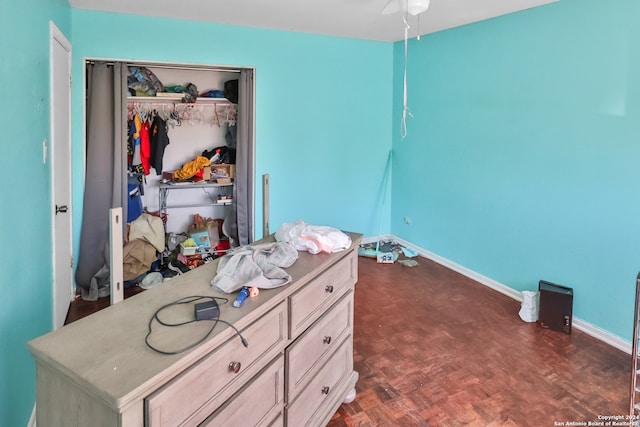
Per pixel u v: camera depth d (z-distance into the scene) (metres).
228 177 4.30
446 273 4.22
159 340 1.20
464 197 4.10
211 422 1.25
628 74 2.69
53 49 2.62
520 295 3.57
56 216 2.77
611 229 2.86
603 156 2.87
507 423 2.13
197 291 1.56
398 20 3.77
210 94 4.19
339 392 2.14
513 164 3.55
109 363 1.08
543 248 3.36
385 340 2.94
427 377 2.52
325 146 4.62
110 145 3.62
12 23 1.73
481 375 2.54
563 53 3.08
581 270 3.07
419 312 3.38
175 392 1.11
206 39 3.87
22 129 1.88
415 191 4.75
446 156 4.27
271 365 1.55
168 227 4.50
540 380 2.49
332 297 2.00
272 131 4.30
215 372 1.26
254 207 4.33
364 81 4.74
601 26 2.82
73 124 3.49
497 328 3.12
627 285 2.78
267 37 4.12
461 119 4.04
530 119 3.37
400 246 5.00
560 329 3.05
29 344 1.16
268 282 1.60
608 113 2.82
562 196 3.17
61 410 1.12
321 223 4.74
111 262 1.50
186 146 4.43
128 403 0.98
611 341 2.88
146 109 4.07
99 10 3.47
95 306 3.46
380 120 4.92
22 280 1.87
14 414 1.71
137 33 3.62
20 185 1.84
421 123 4.56
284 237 2.11
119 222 1.50
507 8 3.31
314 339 1.85
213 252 4.29
